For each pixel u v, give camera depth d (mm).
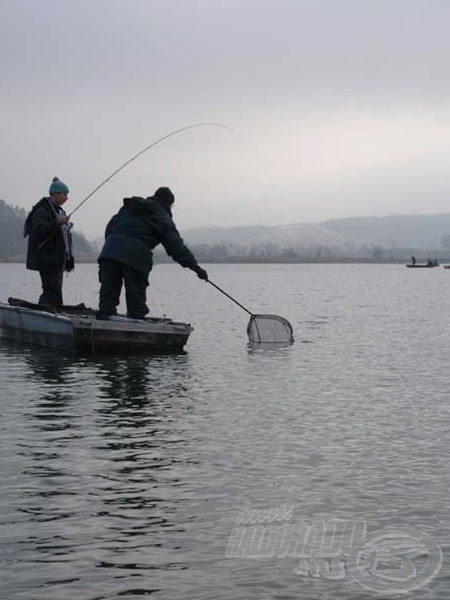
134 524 7512
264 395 14250
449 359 19641
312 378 16328
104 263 20484
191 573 6508
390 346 22703
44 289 21578
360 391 14734
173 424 11711
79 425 11594
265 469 9320
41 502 8102
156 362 18531
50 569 6559
